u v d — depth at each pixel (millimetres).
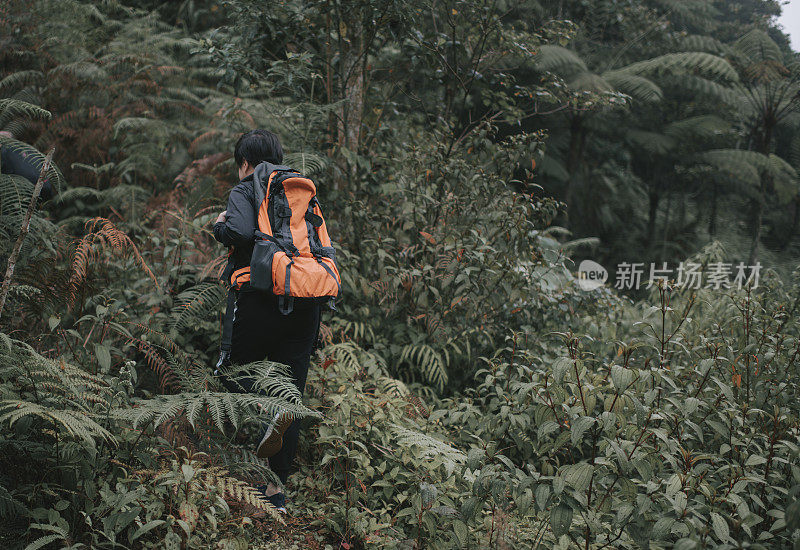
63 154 4840
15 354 1876
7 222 2621
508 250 3391
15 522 1778
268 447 2164
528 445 2324
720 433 2213
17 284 2467
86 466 1839
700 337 2770
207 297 2836
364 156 3732
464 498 2242
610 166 14812
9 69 4922
